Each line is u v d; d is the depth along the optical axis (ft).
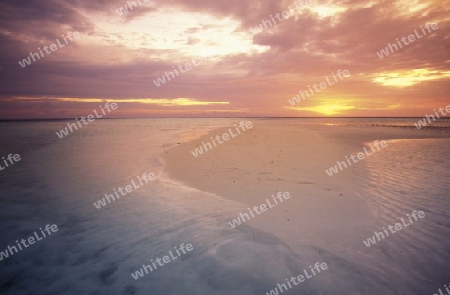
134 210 16.99
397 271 10.84
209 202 18.40
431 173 27.22
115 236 13.41
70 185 23.06
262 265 10.73
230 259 11.15
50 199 19.38
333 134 70.23
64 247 12.41
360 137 65.36
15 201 18.88
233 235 13.38
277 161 32.14
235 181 23.79
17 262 11.20
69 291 9.36
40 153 41.65
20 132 92.99
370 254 12.12
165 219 15.49
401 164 31.73
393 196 20.04
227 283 9.62
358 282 9.96
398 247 12.79
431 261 11.62
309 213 16.66
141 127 130.82
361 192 20.94
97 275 10.25
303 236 13.56
